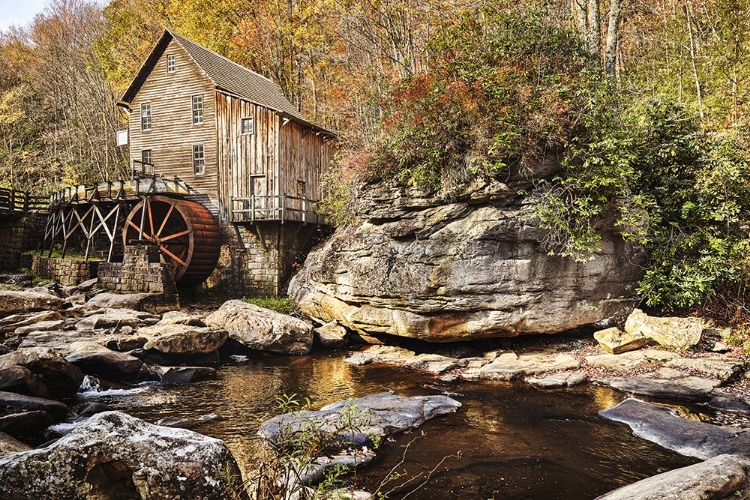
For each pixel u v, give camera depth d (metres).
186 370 9.48
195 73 20.34
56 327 11.73
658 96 11.12
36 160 30.69
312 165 20.75
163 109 20.97
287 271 18.92
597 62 11.25
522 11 10.32
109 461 2.57
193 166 20.28
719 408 6.86
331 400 7.89
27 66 33.72
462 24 10.61
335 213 17.52
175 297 16.53
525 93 9.47
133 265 16.69
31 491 2.39
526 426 6.39
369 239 11.09
